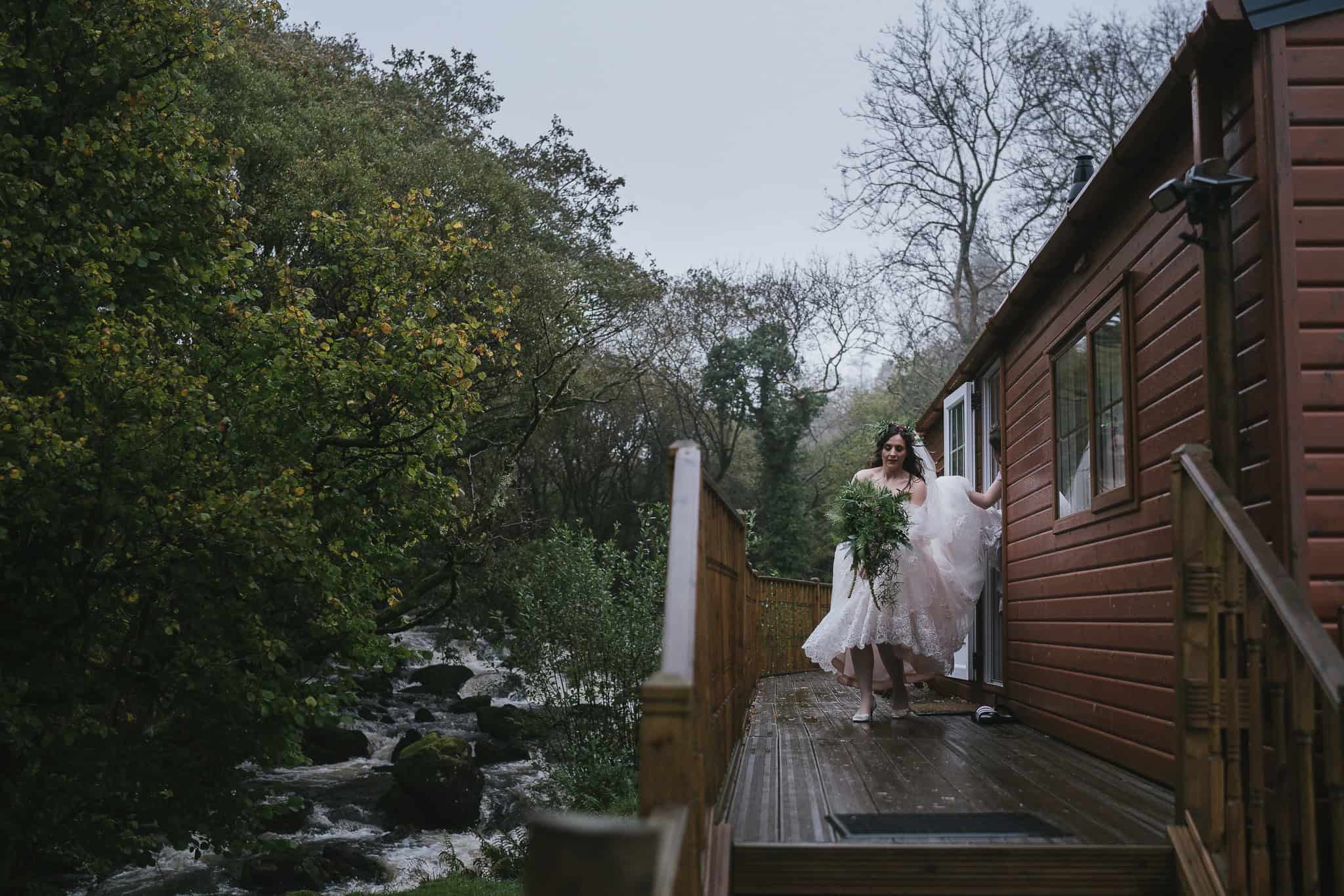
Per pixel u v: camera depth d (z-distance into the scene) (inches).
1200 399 156.5
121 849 308.8
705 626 125.0
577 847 45.8
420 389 354.0
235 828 318.3
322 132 707.4
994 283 1063.6
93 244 318.3
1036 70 974.4
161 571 297.4
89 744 290.8
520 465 1108.5
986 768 185.8
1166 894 122.9
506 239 773.3
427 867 409.1
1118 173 191.0
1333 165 140.9
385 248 390.9
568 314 774.5
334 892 380.2
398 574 502.0
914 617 249.3
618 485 1373.0
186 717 312.8
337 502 342.6
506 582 578.2
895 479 259.0
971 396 368.2
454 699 778.8
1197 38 147.3
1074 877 123.3
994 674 308.2
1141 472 184.9
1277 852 112.8
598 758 387.2
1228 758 119.7
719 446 1339.8
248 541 291.3
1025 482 275.6
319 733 598.9
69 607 295.0
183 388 293.0
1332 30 142.8
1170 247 173.0
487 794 514.6
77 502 278.4
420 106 948.0
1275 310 138.5
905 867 123.8
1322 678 97.9
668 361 1289.4
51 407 291.3
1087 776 177.9
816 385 1272.1
